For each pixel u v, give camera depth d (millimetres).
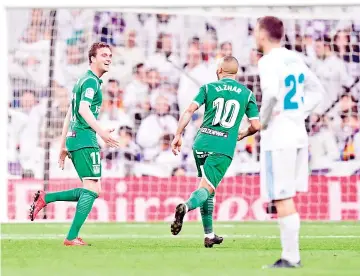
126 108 56812
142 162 55750
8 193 48656
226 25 59281
